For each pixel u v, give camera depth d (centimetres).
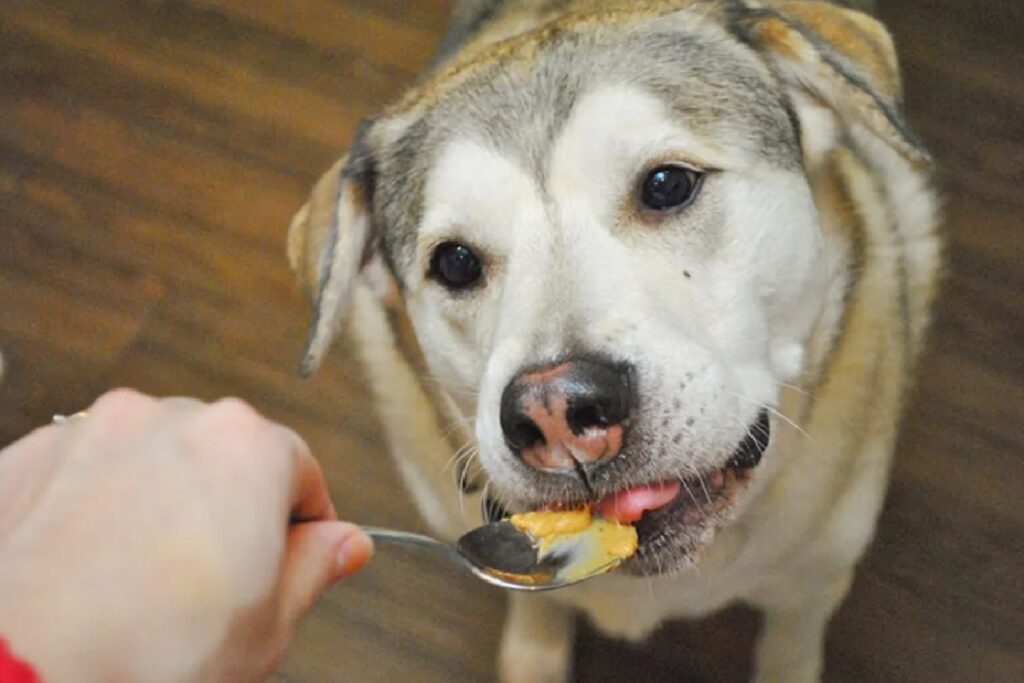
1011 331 68
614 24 46
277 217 76
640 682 63
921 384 67
